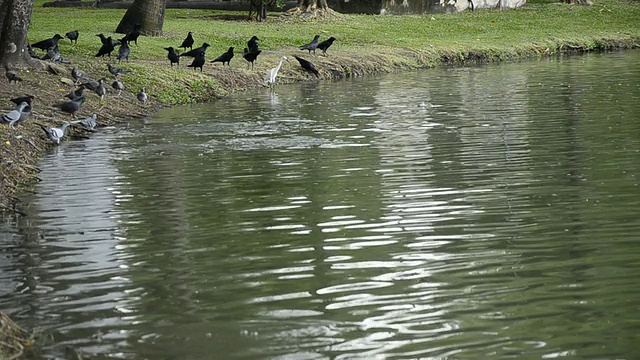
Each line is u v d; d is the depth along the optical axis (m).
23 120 19.89
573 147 18.19
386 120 22.38
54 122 21.66
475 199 14.27
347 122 22.19
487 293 10.24
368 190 15.08
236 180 16.14
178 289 10.74
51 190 15.80
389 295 10.30
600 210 13.38
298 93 28.16
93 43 32.47
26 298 10.59
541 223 12.84
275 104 25.72
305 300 10.23
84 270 11.55
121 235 13.02
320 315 9.79
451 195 14.57
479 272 10.92
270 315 9.84
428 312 9.76
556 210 13.47
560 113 22.67
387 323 9.51
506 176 15.80
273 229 13.02
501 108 23.91
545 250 11.63
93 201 14.98
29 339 9.34
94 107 23.77
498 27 44.72
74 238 12.93
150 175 16.75
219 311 10.02
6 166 16.98
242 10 48.41
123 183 16.17
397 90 28.33
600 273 10.71
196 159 18.11
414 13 48.16
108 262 11.84
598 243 11.84
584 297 9.99
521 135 19.75
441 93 27.38
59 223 13.72
